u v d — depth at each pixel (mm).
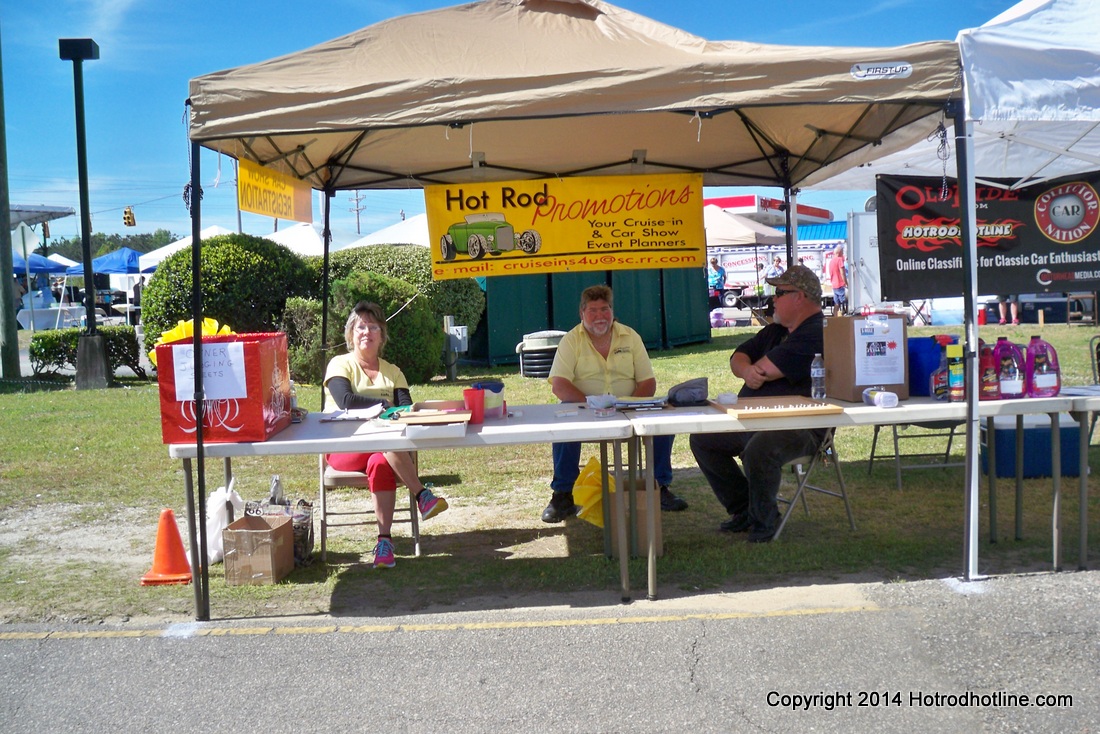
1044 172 7824
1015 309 17656
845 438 8477
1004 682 3424
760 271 28438
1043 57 4160
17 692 3602
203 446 4164
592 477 5246
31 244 18375
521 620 4191
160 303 13039
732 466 5520
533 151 6473
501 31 4754
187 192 4129
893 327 4551
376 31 4539
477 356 15664
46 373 14797
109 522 6137
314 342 12359
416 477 5152
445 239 7020
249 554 4770
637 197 7059
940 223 8273
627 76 4070
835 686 3439
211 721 3346
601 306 5855
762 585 4551
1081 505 4582
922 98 4156
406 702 3443
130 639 4082
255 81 4078
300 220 6156
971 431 4383
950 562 4785
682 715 3271
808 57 4094
